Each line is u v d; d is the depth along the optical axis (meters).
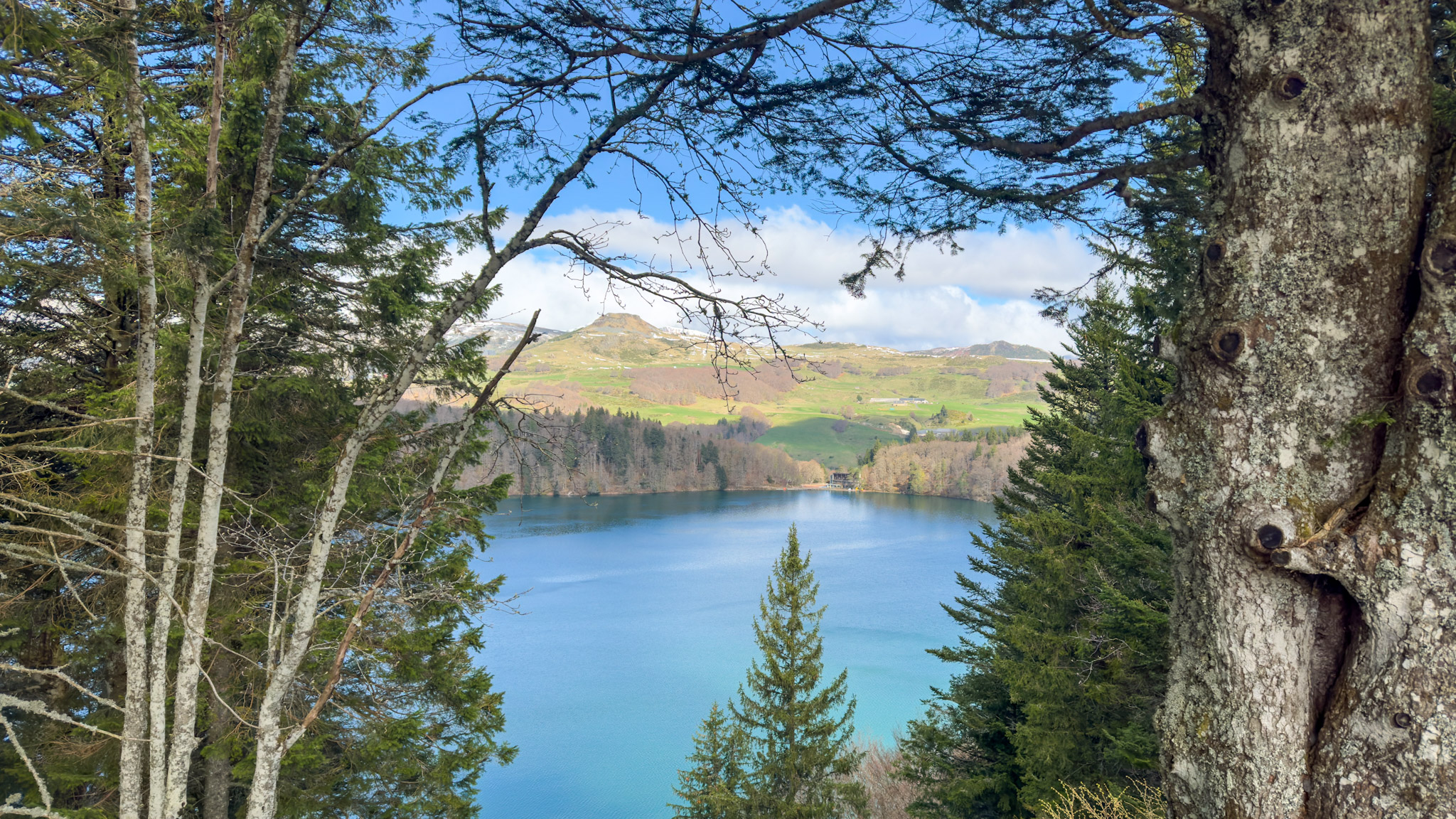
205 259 5.87
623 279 5.23
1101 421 14.92
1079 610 13.16
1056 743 11.18
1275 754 2.52
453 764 10.24
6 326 8.00
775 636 16.00
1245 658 2.60
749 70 4.45
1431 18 2.76
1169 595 10.43
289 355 9.13
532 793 27.73
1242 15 2.72
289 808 8.66
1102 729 10.92
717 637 48.72
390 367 9.45
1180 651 2.88
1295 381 2.55
